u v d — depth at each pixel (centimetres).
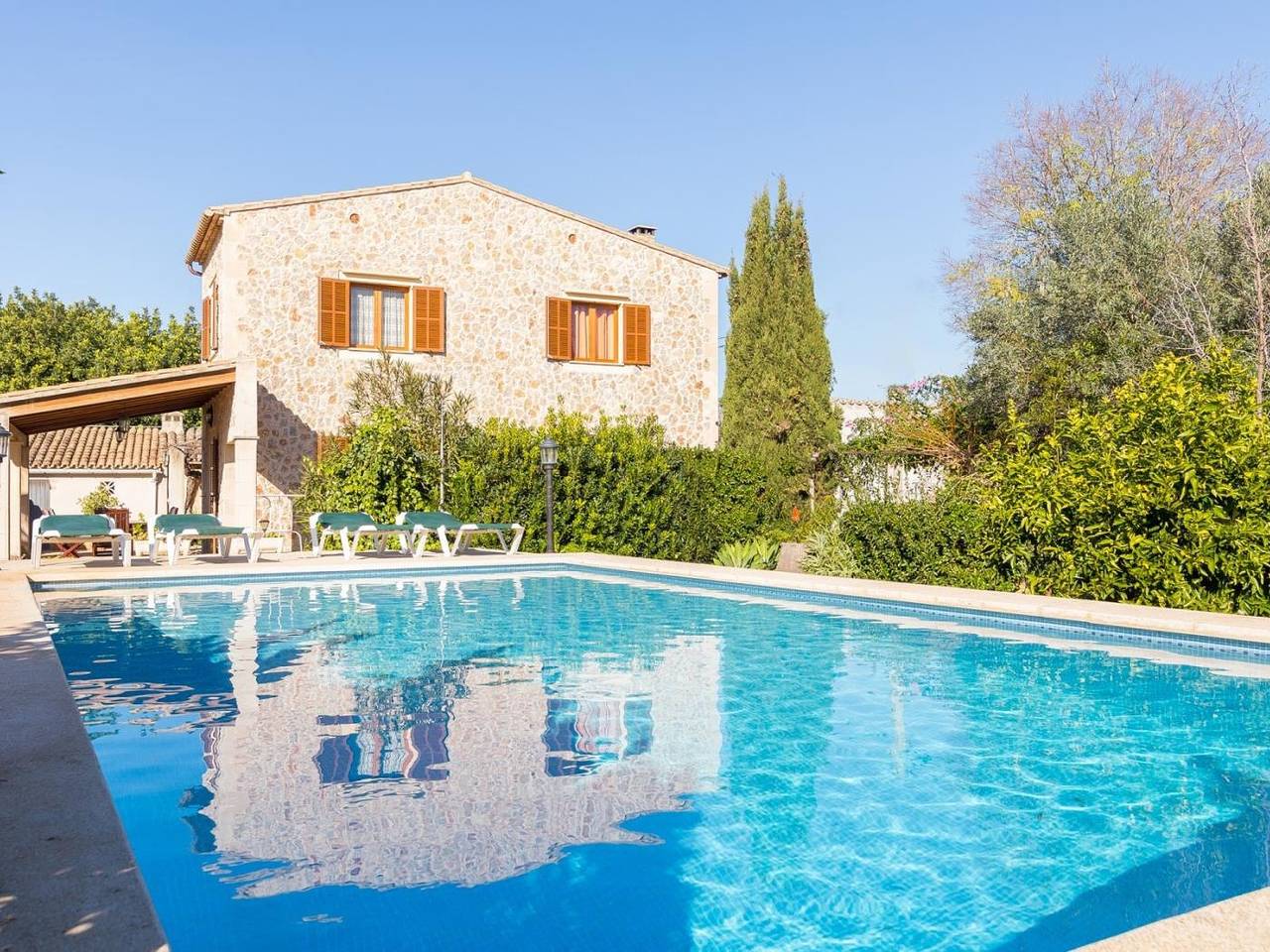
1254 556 849
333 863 361
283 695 646
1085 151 2445
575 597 1152
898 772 485
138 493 2983
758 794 446
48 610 1043
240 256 1702
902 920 320
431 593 1192
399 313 1839
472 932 308
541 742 532
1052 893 341
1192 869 364
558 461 1636
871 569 1228
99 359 4062
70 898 254
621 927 313
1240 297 1449
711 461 1808
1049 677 701
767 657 781
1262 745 534
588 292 1975
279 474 1716
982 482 1364
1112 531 958
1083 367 1505
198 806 422
